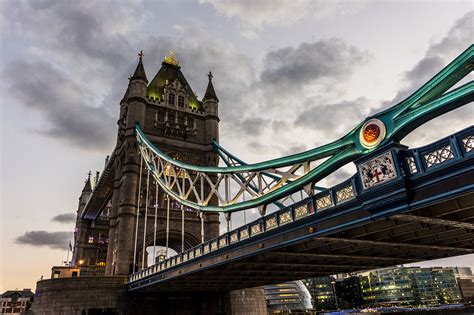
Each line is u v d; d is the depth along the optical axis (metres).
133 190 55.31
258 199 24.84
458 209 11.87
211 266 24.55
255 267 25.73
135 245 48.81
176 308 45.25
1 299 143.00
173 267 30.75
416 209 12.36
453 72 13.20
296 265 24.06
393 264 25.19
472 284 191.88
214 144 65.12
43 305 42.59
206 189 61.75
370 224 15.35
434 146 11.05
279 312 116.06
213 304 45.91
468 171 9.99
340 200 14.66
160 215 55.91
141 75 64.56
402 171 11.71
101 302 42.78
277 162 25.08
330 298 180.25
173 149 62.09
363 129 15.29
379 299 163.62
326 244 18.47
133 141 58.88
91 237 90.94
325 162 18.70
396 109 14.12
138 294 44.44
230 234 22.89
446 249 19.78
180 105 67.50
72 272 66.44
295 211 17.47
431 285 170.25
